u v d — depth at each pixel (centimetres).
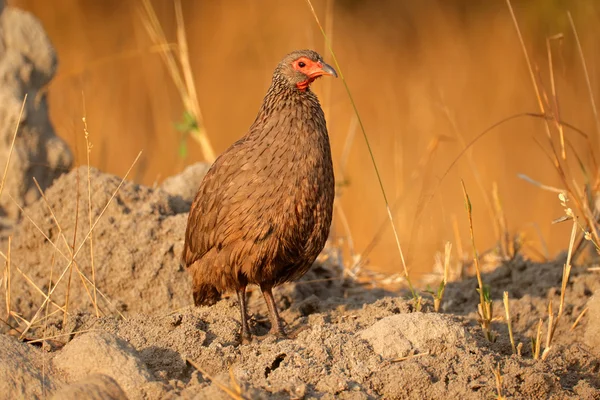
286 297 1073
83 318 907
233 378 694
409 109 2172
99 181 1084
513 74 2189
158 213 1079
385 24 2636
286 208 880
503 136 2092
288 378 773
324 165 900
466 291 1134
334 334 842
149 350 823
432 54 2473
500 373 798
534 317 1003
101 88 2147
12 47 1288
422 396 768
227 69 2355
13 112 1223
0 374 739
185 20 2495
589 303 941
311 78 916
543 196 1836
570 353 896
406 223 1608
